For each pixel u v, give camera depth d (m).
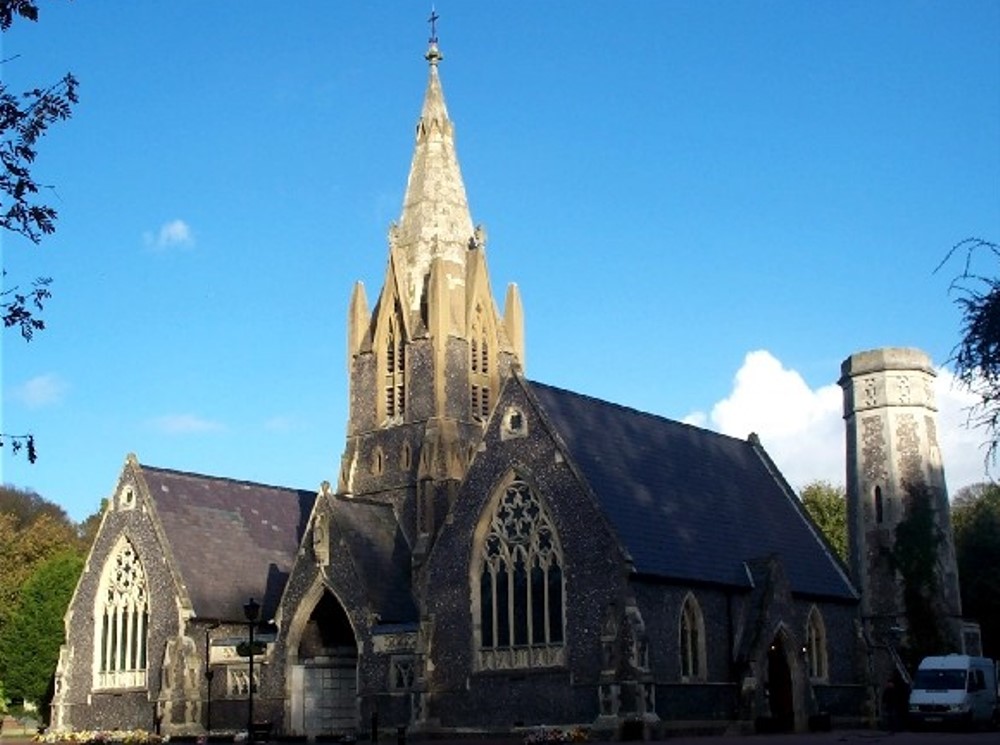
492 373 77.06
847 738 51.06
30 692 90.44
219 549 74.25
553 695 56.22
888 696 65.38
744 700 60.03
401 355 76.62
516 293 81.38
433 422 72.81
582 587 56.34
